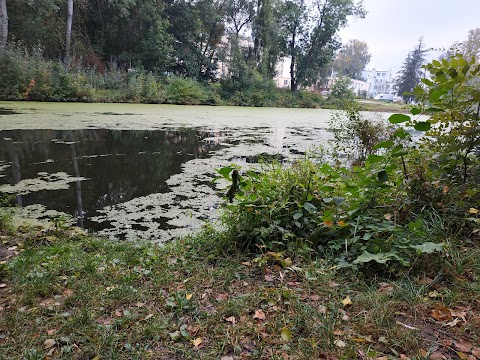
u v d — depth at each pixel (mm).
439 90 2225
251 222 2352
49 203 3748
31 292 1771
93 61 19312
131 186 4426
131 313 1591
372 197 2260
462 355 1224
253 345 1372
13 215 3361
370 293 1643
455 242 1989
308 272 1869
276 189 2516
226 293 1771
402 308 1541
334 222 2229
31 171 4988
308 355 1280
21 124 8805
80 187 4328
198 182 4641
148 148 6910
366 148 4980
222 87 23328
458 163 2479
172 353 1341
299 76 27766
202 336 1431
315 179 2504
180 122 11188
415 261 1769
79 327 1480
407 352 1285
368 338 1355
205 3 23172
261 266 2021
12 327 1494
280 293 1713
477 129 2281
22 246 2508
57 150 6371
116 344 1379
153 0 21219
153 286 1858
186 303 1647
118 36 21781
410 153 2643
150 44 20625
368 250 1939
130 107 14758
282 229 2238
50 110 11797
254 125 11258
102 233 3018
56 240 2719
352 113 5371
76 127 8867
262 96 22969
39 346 1380
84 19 20922
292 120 13242
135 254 2402
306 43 27484
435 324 1432
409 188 2396
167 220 3340
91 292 1778
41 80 14375
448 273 1759
